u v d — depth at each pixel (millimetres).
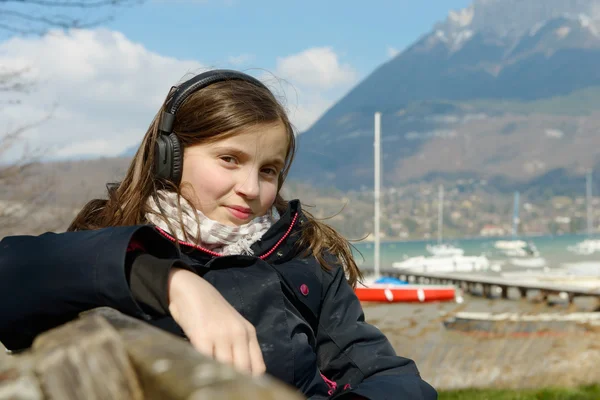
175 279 814
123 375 414
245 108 1267
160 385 367
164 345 429
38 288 863
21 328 891
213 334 736
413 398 1229
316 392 1274
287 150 1485
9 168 5969
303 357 1248
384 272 40844
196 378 344
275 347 1200
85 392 399
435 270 80625
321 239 1477
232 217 1302
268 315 1221
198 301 773
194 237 1285
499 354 8891
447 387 7770
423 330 7699
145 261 844
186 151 1298
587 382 8273
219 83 1313
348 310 1461
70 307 845
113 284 810
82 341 414
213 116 1260
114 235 864
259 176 1337
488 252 131625
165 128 1311
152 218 1305
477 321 11516
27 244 941
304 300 1367
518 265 91500
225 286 1212
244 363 728
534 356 8898
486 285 28062
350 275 1605
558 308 17625
